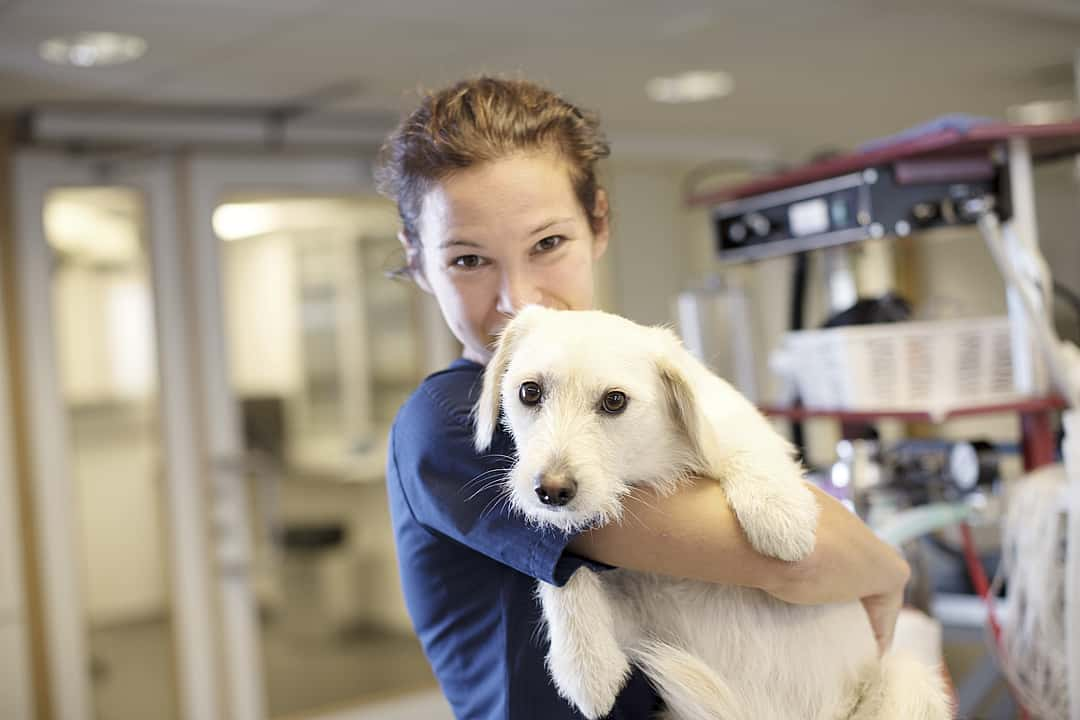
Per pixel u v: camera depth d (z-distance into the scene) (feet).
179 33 9.41
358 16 9.18
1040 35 10.96
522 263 3.39
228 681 12.91
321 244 13.46
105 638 12.31
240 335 13.00
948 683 4.95
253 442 13.07
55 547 12.00
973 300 13.06
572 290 3.49
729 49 10.93
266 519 13.16
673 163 15.84
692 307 8.52
